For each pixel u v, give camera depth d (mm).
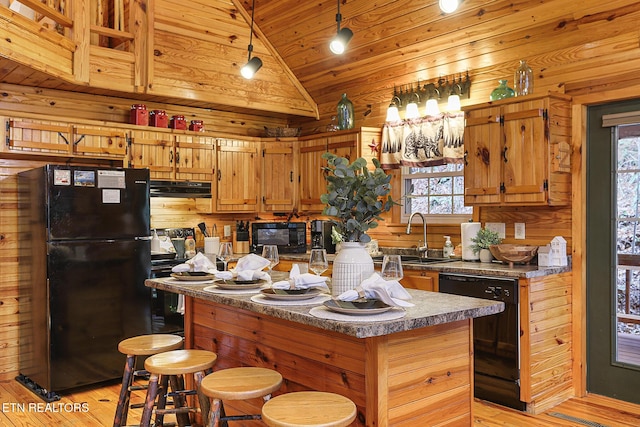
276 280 3055
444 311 2059
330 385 2283
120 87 4441
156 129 4773
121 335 4094
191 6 4879
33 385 4004
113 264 4051
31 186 4020
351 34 3721
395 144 4828
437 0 4184
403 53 4711
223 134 5207
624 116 3611
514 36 4035
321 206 5262
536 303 3459
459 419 2320
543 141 3623
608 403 3609
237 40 5215
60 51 3941
